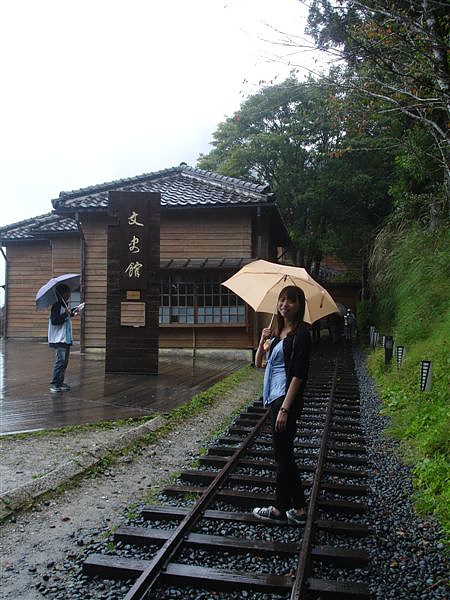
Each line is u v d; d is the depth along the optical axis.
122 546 4.06
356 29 7.28
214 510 4.69
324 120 22.70
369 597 3.36
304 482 5.58
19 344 19.27
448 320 11.38
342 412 9.39
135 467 6.11
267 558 3.90
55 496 5.05
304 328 4.44
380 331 19.00
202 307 16.30
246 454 6.62
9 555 3.93
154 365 11.98
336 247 25.64
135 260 11.86
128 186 17.84
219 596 3.43
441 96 7.15
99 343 16.59
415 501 5.18
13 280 21.44
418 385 9.57
